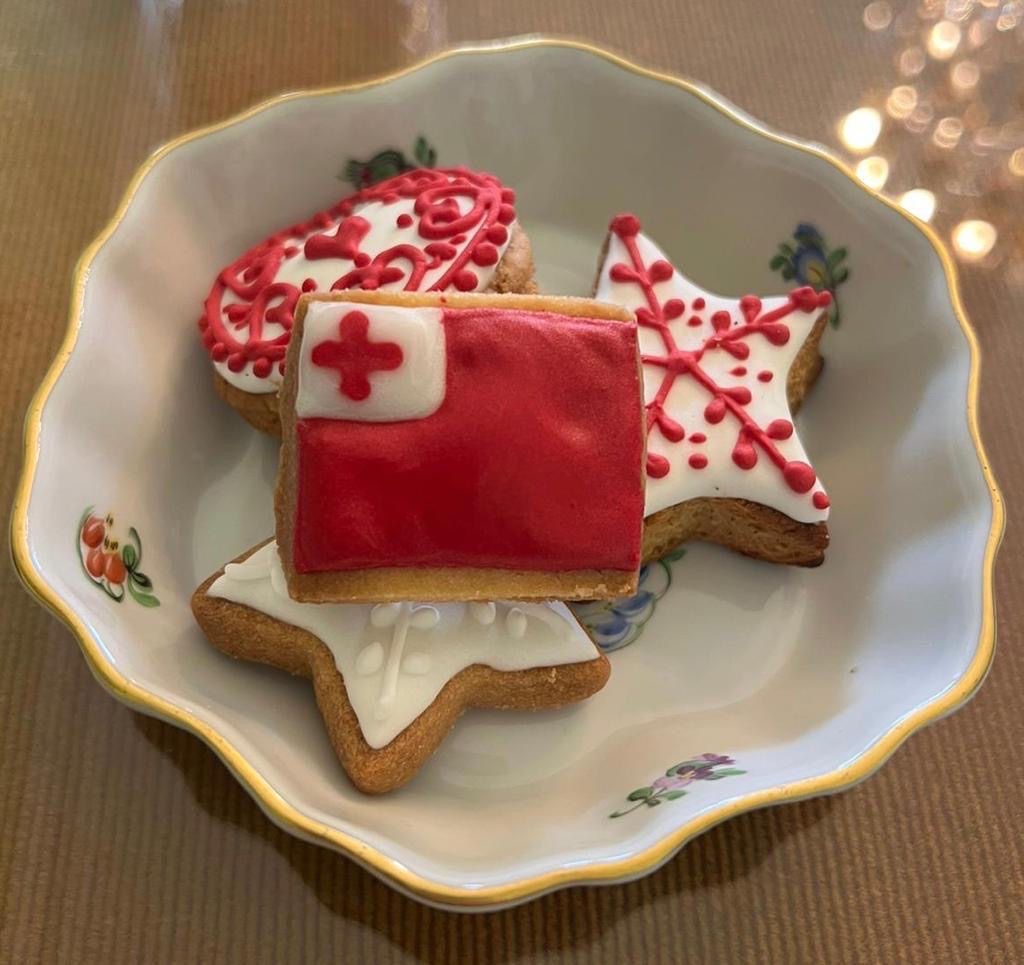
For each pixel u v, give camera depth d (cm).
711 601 20
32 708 17
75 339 18
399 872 14
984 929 17
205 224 21
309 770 16
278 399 19
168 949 16
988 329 23
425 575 16
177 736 17
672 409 20
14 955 16
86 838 16
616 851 14
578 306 17
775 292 23
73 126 24
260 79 25
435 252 20
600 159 23
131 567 18
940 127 25
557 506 16
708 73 26
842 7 27
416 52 26
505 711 18
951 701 16
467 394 16
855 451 21
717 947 16
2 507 19
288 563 16
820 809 18
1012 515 21
